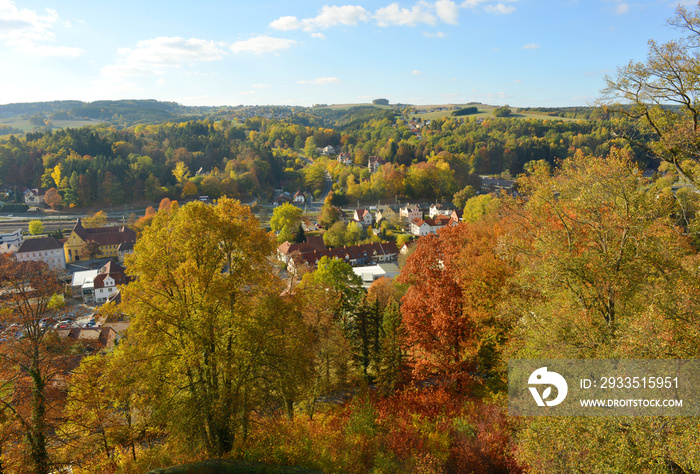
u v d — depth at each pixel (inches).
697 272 668.7
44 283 835.4
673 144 730.8
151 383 710.5
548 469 591.2
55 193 6407.5
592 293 717.9
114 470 847.1
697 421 500.1
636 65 732.0
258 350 775.7
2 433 705.6
